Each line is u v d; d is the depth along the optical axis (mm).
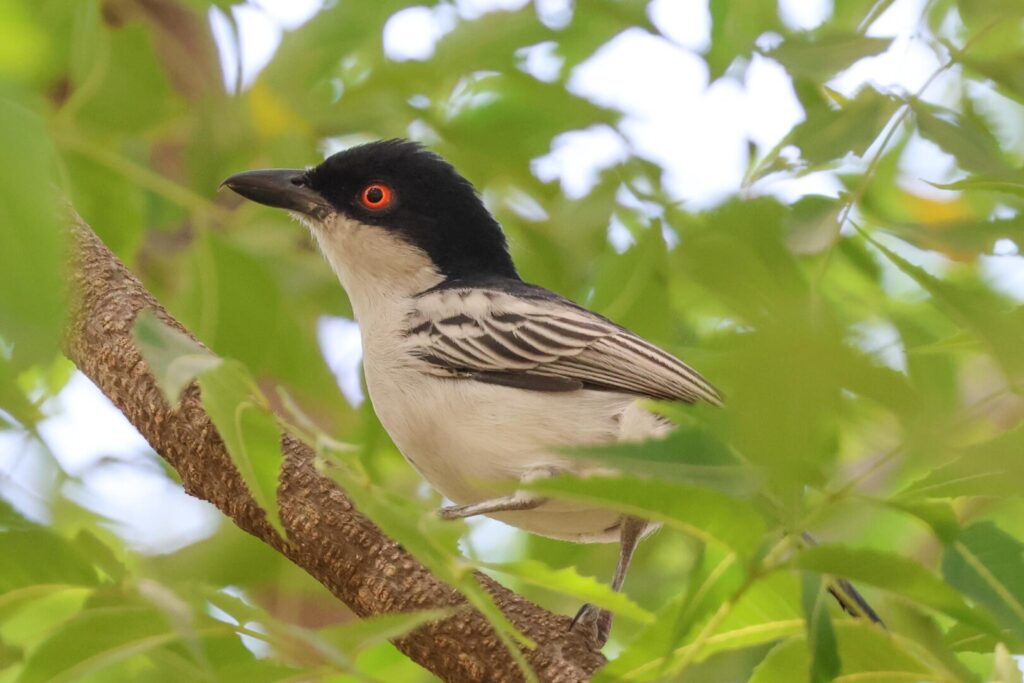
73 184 11656
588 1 11711
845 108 8453
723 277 7148
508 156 12602
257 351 11859
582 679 8078
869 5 10352
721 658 10258
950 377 8047
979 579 6520
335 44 11742
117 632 6117
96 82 11383
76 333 9250
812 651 6129
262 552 13023
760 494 5770
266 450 6453
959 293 6711
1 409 6926
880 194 12016
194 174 12508
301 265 13320
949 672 6793
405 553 8445
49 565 6203
